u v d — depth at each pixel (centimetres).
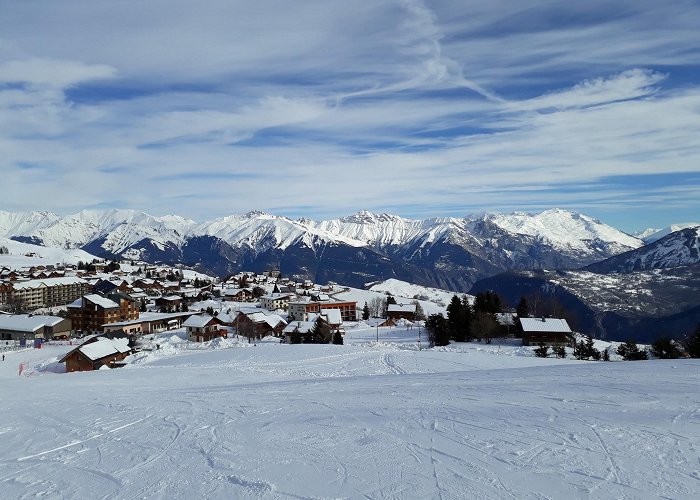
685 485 890
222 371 3725
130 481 1006
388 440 1211
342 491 910
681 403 1441
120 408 1764
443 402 1631
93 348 5716
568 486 900
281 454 1135
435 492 891
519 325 7825
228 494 916
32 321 9725
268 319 9900
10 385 2848
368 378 2586
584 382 1862
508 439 1178
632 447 1088
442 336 7450
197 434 1345
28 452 1239
